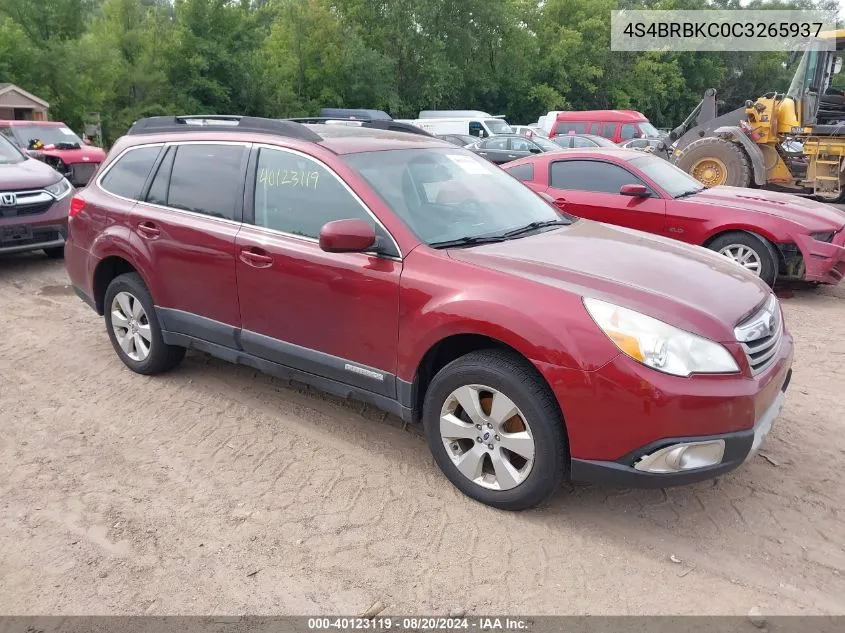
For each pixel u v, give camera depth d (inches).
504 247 140.6
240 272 161.5
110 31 1250.0
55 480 144.8
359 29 1608.0
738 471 147.3
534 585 113.6
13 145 350.9
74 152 621.6
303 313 152.0
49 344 225.6
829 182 495.2
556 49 1942.7
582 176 309.9
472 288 127.4
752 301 129.7
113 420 171.9
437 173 162.7
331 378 152.4
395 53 1656.0
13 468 149.4
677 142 568.4
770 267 276.2
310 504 136.2
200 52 1291.8
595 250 142.8
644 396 112.0
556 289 121.7
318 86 1546.5
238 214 164.6
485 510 133.2
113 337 201.8
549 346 117.3
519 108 1967.3
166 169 183.5
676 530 127.5
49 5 1147.3
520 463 129.9
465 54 1726.1
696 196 294.8
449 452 136.4
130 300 194.5
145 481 144.5
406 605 109.6
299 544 124.1
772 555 120.5
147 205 184.5
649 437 113.3
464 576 115.7
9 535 126.7
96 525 129.7
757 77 2303.2
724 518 131.0
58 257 357.7
